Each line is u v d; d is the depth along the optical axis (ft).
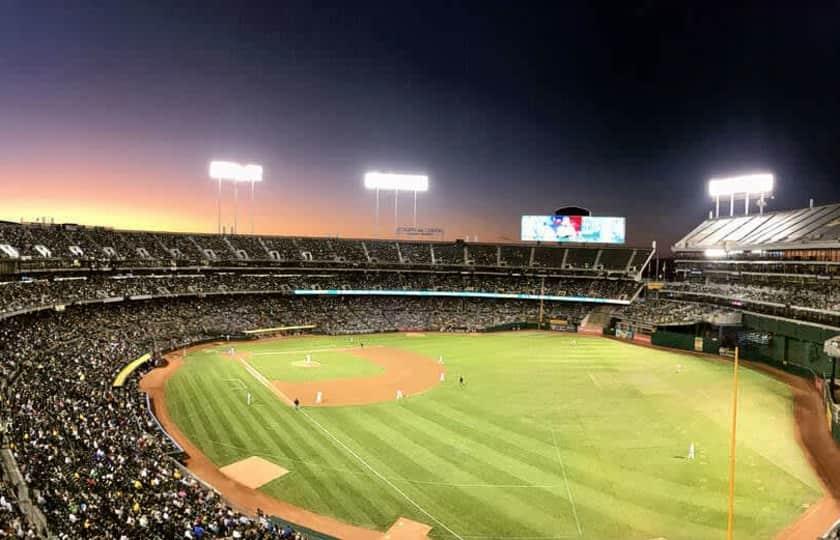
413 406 134.72
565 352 216.95
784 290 217.77
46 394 107.34
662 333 232.94
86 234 239.91
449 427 117.80
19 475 68.95
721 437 112.57
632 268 314.35
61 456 79.10
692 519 77.87
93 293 206.90
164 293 241.14
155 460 86.43
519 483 89.25
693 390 153.38
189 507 69.82
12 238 202.90
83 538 57.21
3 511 57.36
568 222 314.76
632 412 130.41
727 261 270.26
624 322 264.31
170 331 218.38
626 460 99.45
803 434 115.55
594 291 305.53
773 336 198.59
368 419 123.03
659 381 164.45
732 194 300.40
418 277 320.50
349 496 84.07
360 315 284.41
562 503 82.38
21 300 169.99
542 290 308.81
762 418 127.03
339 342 237.86
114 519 63.41
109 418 101.91
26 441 81.15
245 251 290.97
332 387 153.38
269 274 291.17
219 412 126.11
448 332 274.16
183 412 125.29
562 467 95.96
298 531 71.87
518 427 118.11
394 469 94.38
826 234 211.82
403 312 294.25
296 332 254.88
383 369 180.65
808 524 76.89
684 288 277.03
